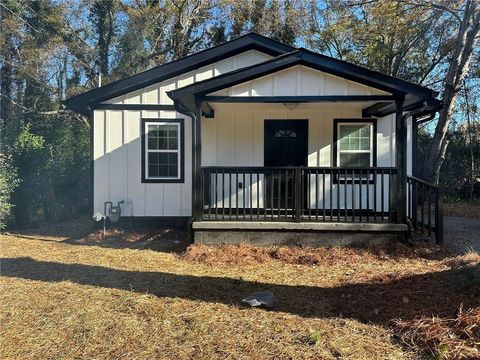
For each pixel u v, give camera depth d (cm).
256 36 931
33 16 1964
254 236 720
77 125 1509
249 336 361
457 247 720
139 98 938
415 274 514
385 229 696
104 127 937
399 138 700
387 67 2048
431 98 684
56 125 1641
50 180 1132
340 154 915
